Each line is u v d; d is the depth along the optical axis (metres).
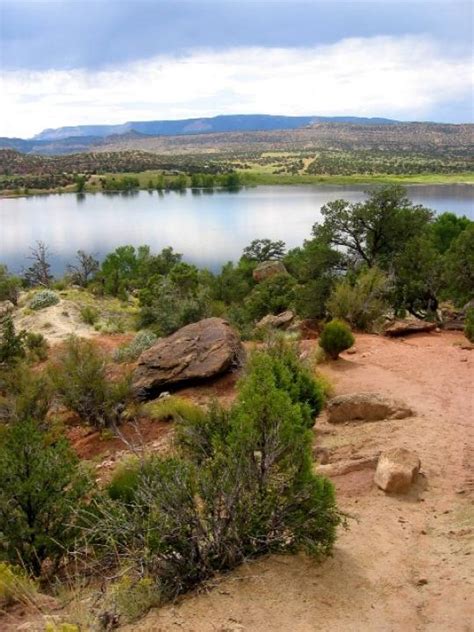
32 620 4.05
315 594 4.20
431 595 4.32
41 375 13.70
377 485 6.71
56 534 5.71
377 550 5.11
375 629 3.84
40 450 6.25
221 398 12.46
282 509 4.71
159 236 126.00
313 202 176.75
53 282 62.47
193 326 15.21
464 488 6.62
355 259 29.75
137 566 4.30
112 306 42.19
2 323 26.28
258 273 48.50
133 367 16.36
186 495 4.48
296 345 12.55
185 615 3.88
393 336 18.64
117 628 3.81
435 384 11.73
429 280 26.92
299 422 5.53
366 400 9.72
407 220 28.73
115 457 10.05
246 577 4.36
